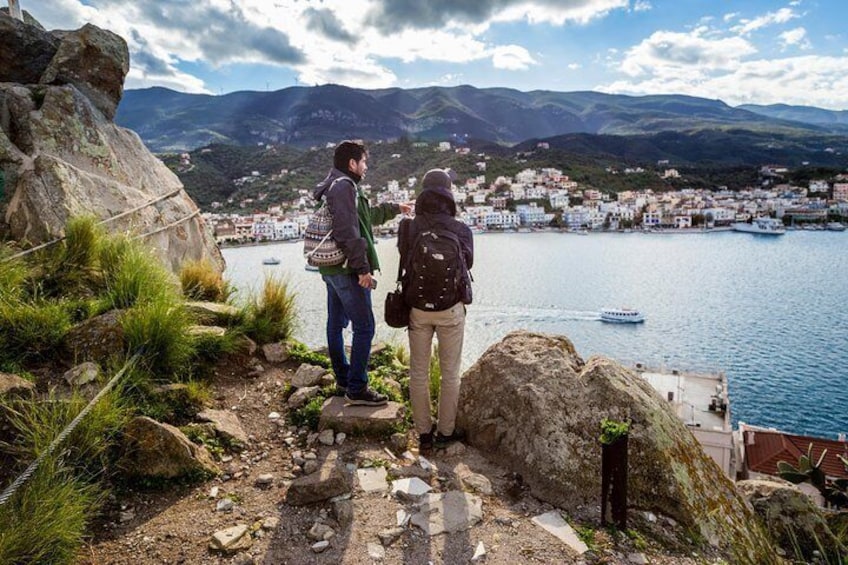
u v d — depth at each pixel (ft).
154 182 23.56
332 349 12.76
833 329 188.75
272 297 16.84
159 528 8.35
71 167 18.43
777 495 11.55
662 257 378.12
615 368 11.55
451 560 7.92
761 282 278.05
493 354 12.67
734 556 8.99
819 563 10.07
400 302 10.96
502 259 371.56
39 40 22.40
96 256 15.74
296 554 7.85
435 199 10.85
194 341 13.50
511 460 10.89
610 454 8.97
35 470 7.98
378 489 9.67
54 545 7.30
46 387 10.66
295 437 11.65
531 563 7.95
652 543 8.87
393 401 13.19
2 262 13.62
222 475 9.92
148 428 9.68
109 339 12.03
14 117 19.38
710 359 159.63
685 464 10.24
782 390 135.64
